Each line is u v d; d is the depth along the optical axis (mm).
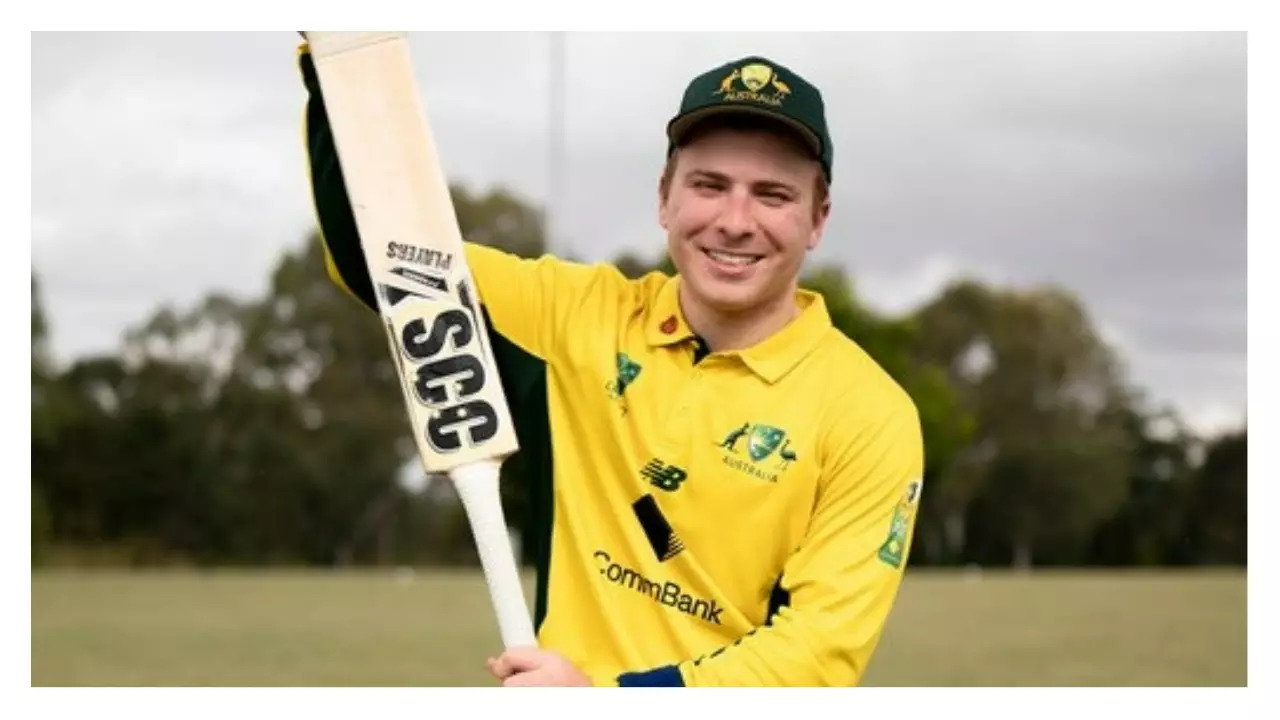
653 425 3748
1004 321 42312
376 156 3846
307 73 3941
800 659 3533
